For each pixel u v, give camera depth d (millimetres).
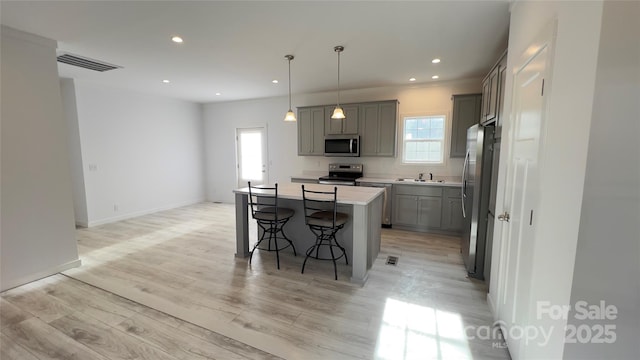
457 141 4480
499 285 2133
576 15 1164
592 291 1097
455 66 3816
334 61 3621
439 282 2832
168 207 6285
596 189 1052
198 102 6898
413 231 4609
